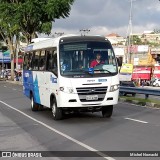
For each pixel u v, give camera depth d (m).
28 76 20.72
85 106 15.04
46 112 19.36
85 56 15.33
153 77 74.38
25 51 21.88
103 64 15.36
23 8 46.72
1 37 69.25
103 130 13.22
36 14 46.88
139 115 17.84
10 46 65.81
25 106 22.66
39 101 18.53
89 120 15.92
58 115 15.82
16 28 50.84
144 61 95.25
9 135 12.50
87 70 15.12
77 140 11.41
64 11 46.34
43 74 17.50
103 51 15.54
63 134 12.52
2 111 19.98
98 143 10.86
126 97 27.72
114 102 15.37
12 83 58.25
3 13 48.28
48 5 45.66
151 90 25.09
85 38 15.58
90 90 14.98
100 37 15.87
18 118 16.98
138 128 13.61
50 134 12.58
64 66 15.19
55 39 16.05
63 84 14.97
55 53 15.69
